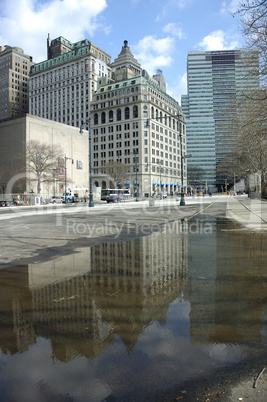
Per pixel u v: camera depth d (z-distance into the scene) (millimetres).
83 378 2248
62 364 2441
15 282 4914
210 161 123500
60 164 57875
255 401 1956
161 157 106125
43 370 2359
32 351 2656
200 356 2523
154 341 2803
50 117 119938
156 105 101812
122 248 7973
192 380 2199
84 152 81375
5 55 139250
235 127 22266
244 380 2189
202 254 6969
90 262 6359
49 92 120062
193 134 124812
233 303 3803
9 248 8172
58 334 2992
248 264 5914
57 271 5617
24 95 142375
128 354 2574
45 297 4156
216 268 5637
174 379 2215
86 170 81812
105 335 2949
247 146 27562
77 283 4828
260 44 11281
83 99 109812
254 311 3525
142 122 96688
